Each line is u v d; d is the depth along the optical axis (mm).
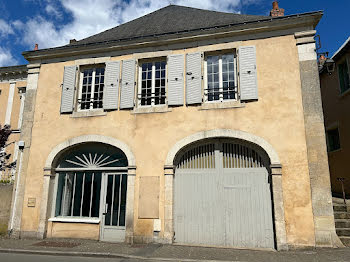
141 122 8156
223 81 8086
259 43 7855
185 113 7906
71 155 8773
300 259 5758
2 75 14055
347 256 5781
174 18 10109
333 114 10828
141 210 7574
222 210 7363
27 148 8758
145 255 6180
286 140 7105
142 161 7883
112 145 8203
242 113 7531
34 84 9281
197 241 7336
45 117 8906
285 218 6734
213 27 7996
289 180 6883
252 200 7246
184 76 8188
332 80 10891
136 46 8680
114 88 8586
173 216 7500
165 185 7551
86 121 8562
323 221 6527
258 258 5918
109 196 8133
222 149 7734
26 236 8086
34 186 8430
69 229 8109
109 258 6102
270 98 7438
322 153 6820
